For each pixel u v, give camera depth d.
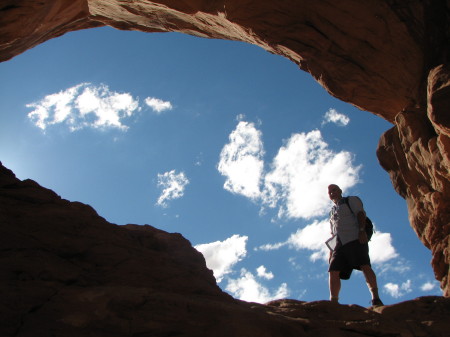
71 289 4.56
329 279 7.11
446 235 11.76
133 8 13.99
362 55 12.98
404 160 13.52
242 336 4.50
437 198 11.93
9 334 3.96
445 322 6.10
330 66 13.41
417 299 6.80
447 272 11.48
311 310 5.69
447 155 10.87
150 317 4.41
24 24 8.77
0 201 5.23
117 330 4.26
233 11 12.80
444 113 10.33
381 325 5.52
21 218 5.13
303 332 4.95
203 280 5.74
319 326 5.22
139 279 5.18
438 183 11.92
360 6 12.27
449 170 11.13
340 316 5.64
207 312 4.62
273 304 6.14
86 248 5.21
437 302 6.72
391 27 12.41
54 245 5.06
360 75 13.27
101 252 5.25
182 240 6.61
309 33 13.05
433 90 10.52
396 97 13.28
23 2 8.12
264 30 13.20
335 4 12.33
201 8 13.06
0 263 4.57
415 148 12.60
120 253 5.32
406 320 6.02
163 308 4.51
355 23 12.57
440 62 12.18
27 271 4.61
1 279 4.41
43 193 5.71
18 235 4.94
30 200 5.52
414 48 12.52
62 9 10.06
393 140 13.80
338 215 7.30
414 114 12.73
